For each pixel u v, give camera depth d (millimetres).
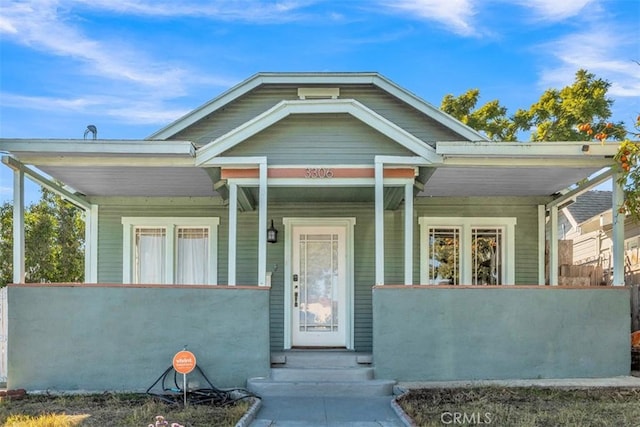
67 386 8492
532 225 11875
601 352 8828
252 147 9102
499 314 8758
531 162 8953
